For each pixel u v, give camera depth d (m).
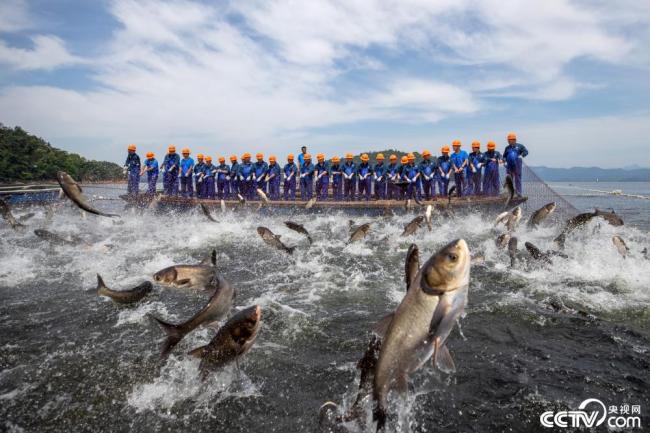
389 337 3.62
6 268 11.82
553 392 5.07
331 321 7.54
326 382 5.43
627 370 5.59
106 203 33.88
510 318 7.44
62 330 7.35
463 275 3.49
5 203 16.12
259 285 10.22
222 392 5.25
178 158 25.83
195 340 6.71
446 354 3.79
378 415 3.60
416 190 22.83
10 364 6.10
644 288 9.20
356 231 13.99
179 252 14.30
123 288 9.96
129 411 4.93
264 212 22.92
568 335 6.74
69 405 5.08
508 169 20.50
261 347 6.50
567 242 13.62
